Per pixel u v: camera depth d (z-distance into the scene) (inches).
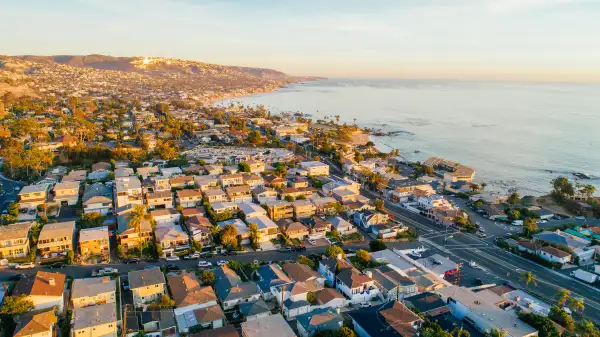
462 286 4124.0
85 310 3075.8
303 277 3870.6
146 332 3070.9
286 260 4478.3
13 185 6594.5
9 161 7003.0
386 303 3447.3
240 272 4052.7
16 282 3681.1
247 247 4788.4
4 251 4121.6
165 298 3363.7
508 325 3193.9
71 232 4399.6
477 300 3555.6
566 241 5014.8
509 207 6648.6
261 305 3403.1
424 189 7327.8
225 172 7386.8
